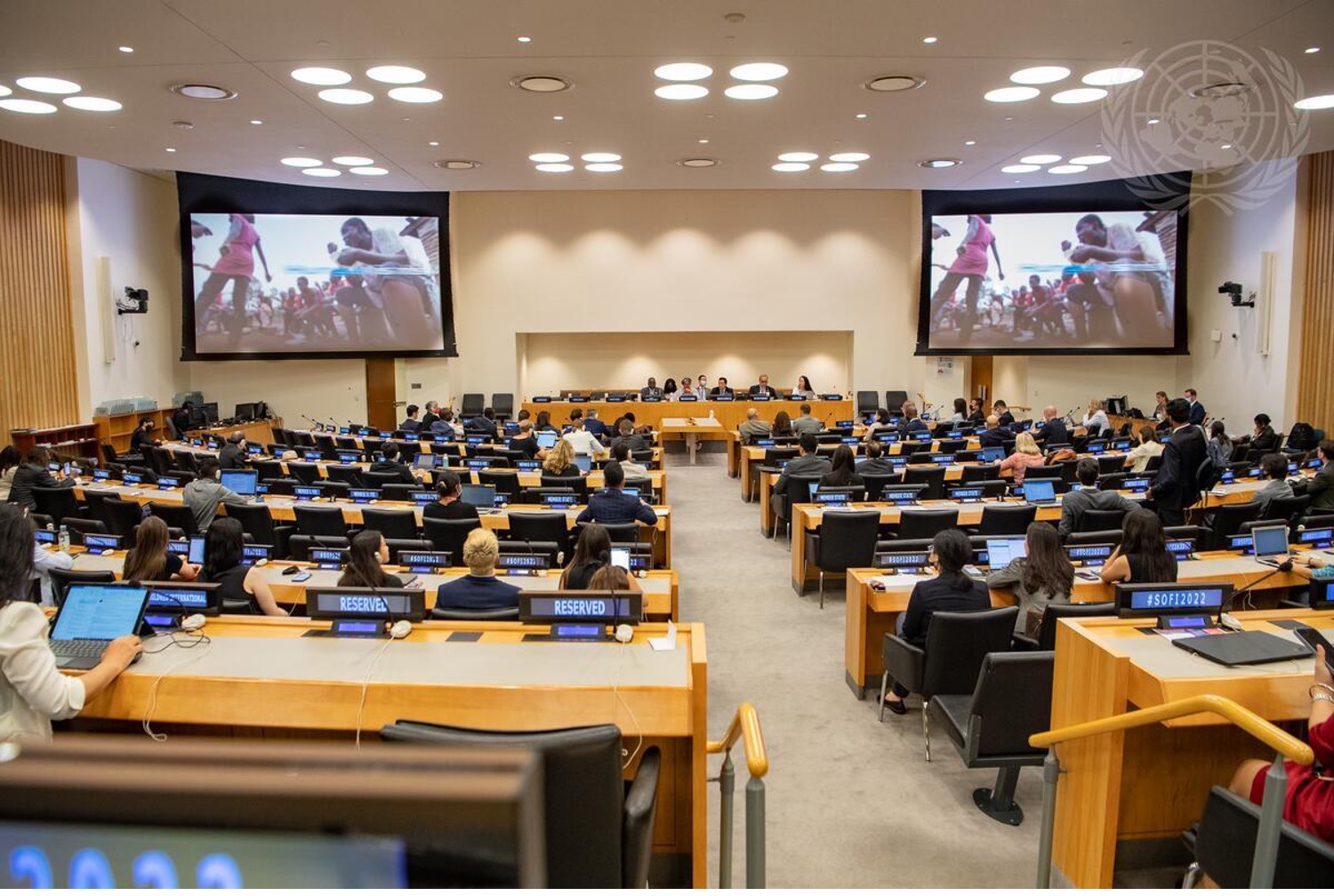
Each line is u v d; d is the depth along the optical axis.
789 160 11.55
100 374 14.02
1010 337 16.16
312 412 17.53
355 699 2.64
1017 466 8.59
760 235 17.98
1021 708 3.50
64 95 8.05
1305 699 2.75
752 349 19.16
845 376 19.16
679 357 19.11
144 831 0.58
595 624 2.98
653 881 3.04
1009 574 4.59
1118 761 2.90
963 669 4.07
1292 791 2.30
